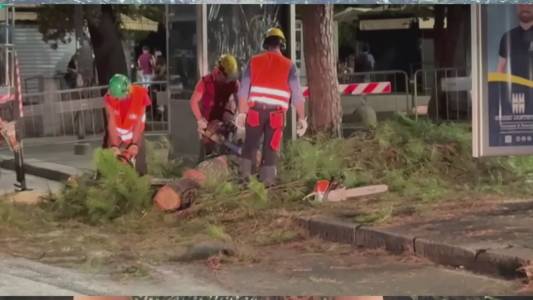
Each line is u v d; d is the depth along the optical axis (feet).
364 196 33.42
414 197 32.91
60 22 76.13
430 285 22.97
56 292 22.71
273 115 33.47
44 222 31.81
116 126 34.53
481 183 35.17
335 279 23.98
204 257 26.91
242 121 34.27
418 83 80.59
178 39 43.55
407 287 22.82
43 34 79.97
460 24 68.49
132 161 34.60
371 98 71.51
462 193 33.32
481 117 32.78
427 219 28.81
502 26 32.58
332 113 41.50
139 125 34.73
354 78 82.23
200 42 41.55
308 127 41.37
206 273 25.04
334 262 26.03
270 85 33.35
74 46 96.27
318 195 32.73
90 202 31.96
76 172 46.16
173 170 38.93
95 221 32.01
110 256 27.09
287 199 32.96
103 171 32.73
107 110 34.47
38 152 57.21
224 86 36.55
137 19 80.64
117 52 73.77
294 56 42.22
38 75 88.07
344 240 28.27
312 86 41.42
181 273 25.07
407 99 69.77
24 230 30.91
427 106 68.44
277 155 34.73
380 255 26.55
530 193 33.32
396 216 29.48
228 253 27.09
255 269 25.43
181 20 43.24
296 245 28.40
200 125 36.27
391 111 71.46
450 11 68.69
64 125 63.26
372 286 23.02
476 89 32.76
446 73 66.59
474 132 32.96
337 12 84.99
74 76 80.59
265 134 33.65
